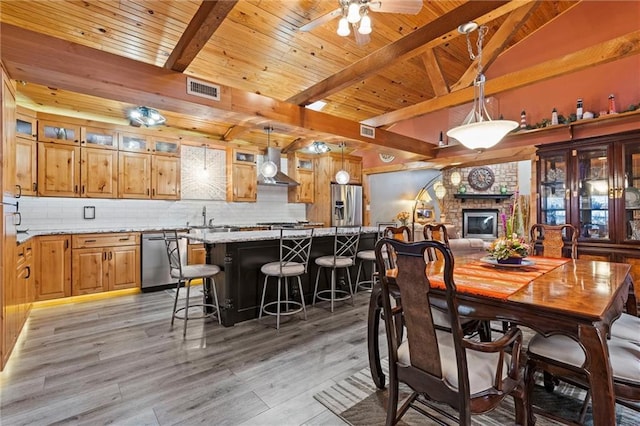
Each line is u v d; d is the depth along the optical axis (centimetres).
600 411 129
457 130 246
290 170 693
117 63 263
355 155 752
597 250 395
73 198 437
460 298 170
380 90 527
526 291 164
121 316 347
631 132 371
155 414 180
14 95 267
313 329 312
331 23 367
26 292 315
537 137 475
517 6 238
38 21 304
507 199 809
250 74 425
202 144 548
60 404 189
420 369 145
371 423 174
